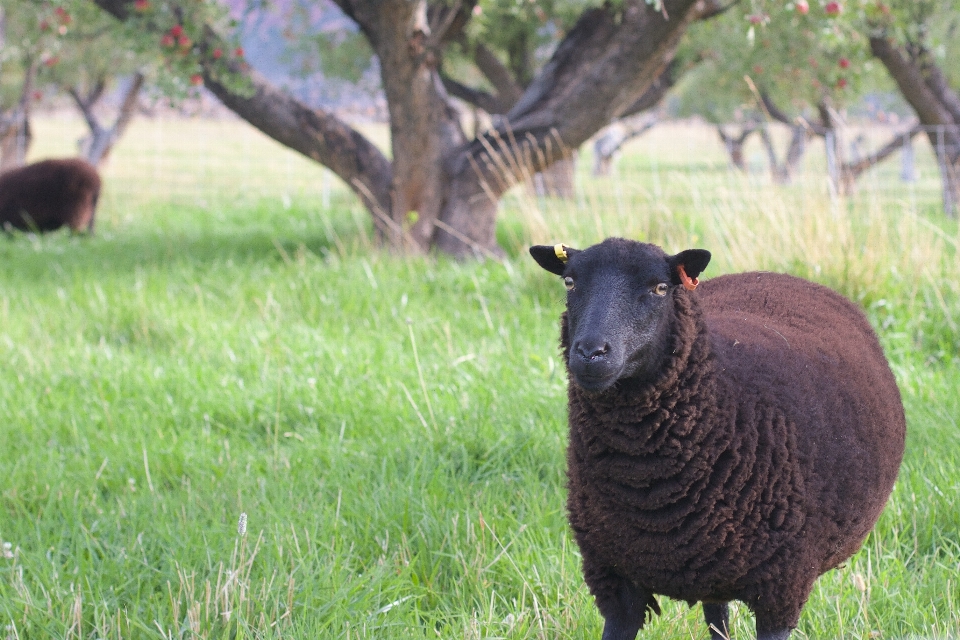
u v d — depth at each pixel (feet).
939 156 50.62
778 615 11.32
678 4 30.66
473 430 18.80
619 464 11.19
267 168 94.58
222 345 24.90
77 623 12.42
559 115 35.01
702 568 11.13
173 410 20.77
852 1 29.19
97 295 29.76
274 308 28.25
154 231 47.39
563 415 19.62
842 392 12.39
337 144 37.93
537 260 12.69
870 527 12.82
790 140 73.31
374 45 34.81
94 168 48.14
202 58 35.09
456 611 13.65
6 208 46.85
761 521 11.07
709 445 10.97
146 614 13.01
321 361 23.36
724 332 12.51
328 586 13.67
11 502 16.71
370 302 28.12
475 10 35.42
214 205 59.72
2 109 73.31
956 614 13.01
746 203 29.25
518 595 14.07
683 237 28.58
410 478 16.89
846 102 52.37
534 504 16.07
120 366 23.41
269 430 19.80
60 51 63.72
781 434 11.28
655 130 171.12
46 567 13.87
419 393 20.89
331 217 50.67
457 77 74.38
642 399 11.02
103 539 15.08
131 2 34.58
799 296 14.47
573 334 11.50
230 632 12.54
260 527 15.24
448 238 37.88
